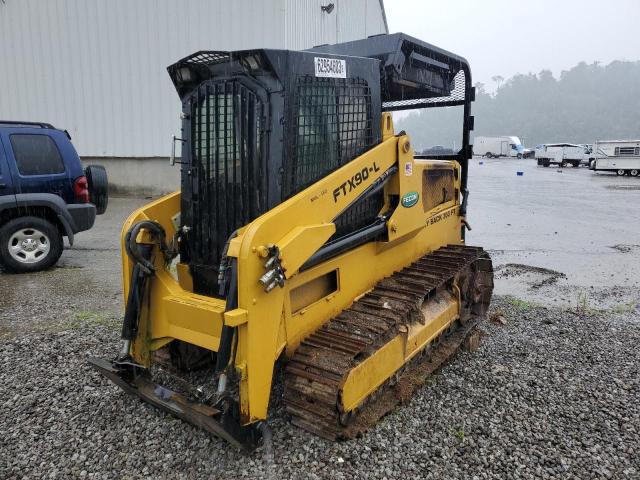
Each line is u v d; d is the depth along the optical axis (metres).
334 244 3.45
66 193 7.38
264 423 3.07
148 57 15.07
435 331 4.26
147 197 15.67
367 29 24.86
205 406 2.86
